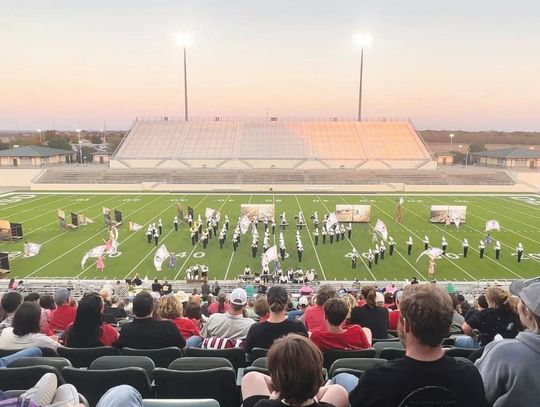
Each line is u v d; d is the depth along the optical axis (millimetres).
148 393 3799
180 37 65875
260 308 6719
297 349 2074
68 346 5344
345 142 63438
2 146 87188
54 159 64625
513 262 23219
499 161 64938
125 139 62781
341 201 42562
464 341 5328
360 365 3973
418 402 2129
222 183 52406
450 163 79438
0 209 37656
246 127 66188
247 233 28969
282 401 2115
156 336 5141
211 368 4105
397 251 25219
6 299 6512
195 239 26734
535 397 2553
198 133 64750
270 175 55062
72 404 2264
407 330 2227
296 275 19969
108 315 8086
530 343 2615
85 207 38500
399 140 64188
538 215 36062
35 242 26891
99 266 21750
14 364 4062
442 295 2246
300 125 66625
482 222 33062
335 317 4746
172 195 45750
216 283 17391
